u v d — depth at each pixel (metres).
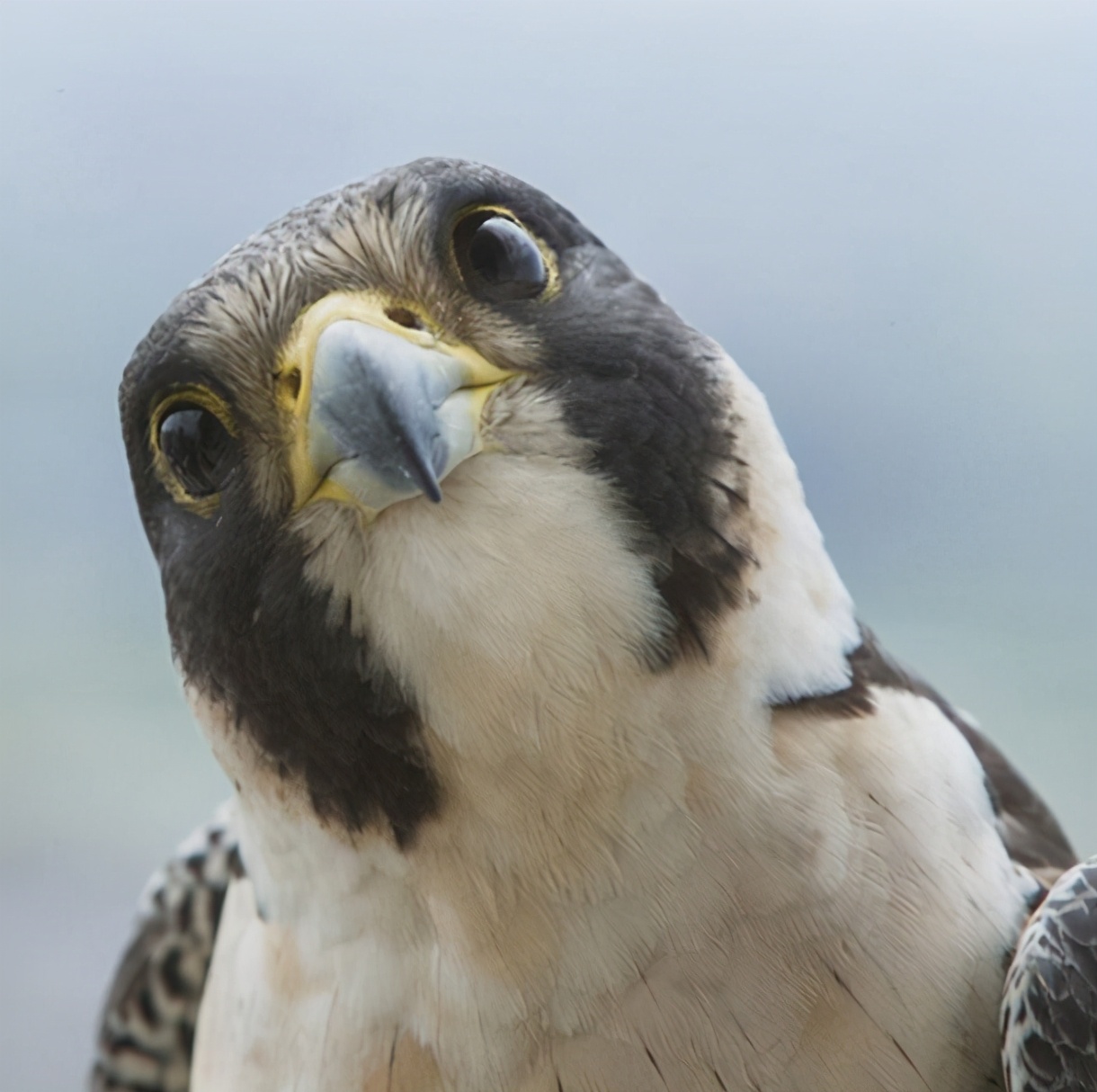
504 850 1.57
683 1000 1.57
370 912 1.57
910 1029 1.57
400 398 1.56
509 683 1.56
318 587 1.57
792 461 1.59
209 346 1.57
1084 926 1.57
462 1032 1.57
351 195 1.58
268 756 1.58
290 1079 1.58
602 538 1.57
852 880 1.57
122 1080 1.65
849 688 1.58
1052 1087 1.56
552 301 1.58
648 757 1.57
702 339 1.59
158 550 1.59
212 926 1.64
